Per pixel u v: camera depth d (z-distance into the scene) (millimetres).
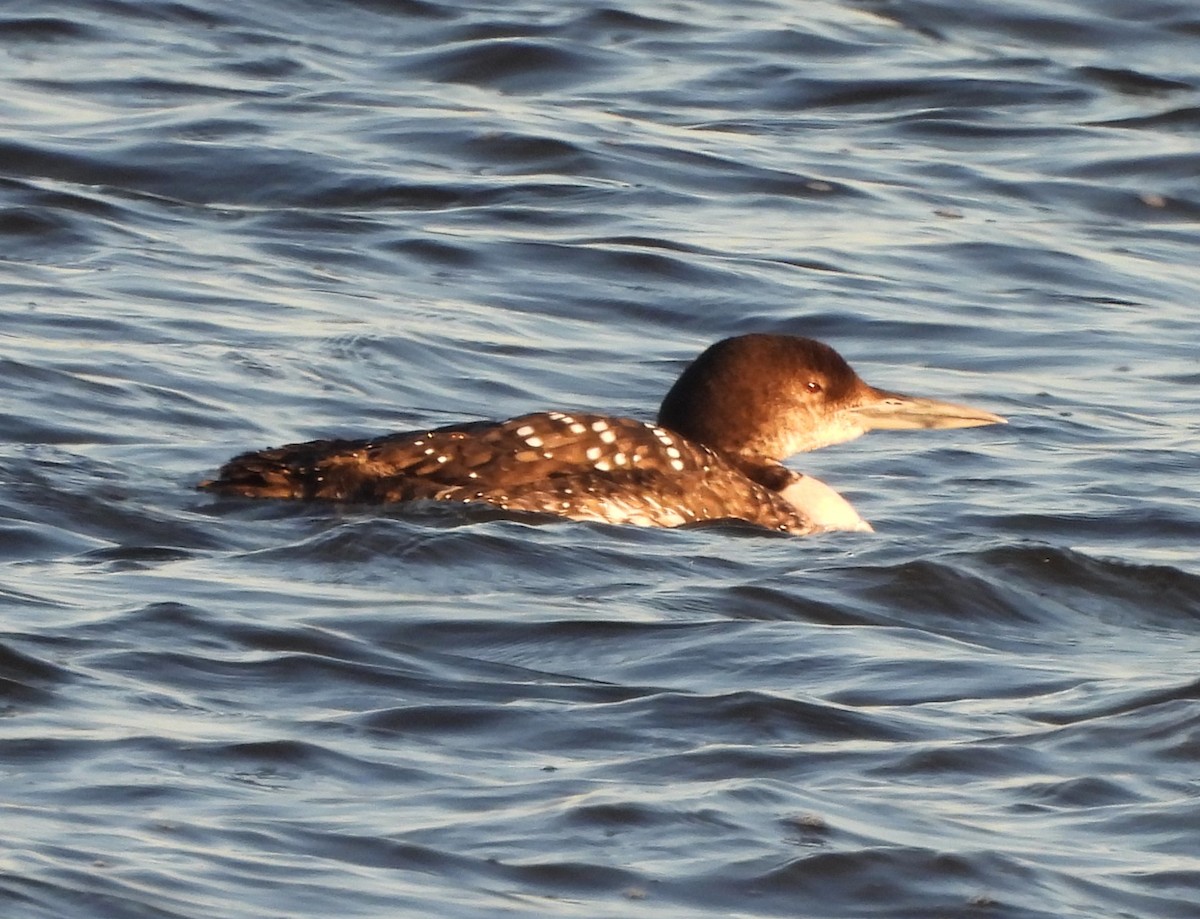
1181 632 10938
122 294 17156
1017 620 10969
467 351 16688
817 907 7238
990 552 11508
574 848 7516
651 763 8414
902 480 14336
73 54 23719
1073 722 9055
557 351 17031
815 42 25531
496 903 7078
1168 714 9070
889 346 17703
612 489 12172
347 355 16172
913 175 21969
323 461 11977
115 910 6699
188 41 24453
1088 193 21812
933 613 10961
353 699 9055
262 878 7102
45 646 9359
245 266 18344
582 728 8820
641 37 25484
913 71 24703
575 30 25469
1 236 18531
